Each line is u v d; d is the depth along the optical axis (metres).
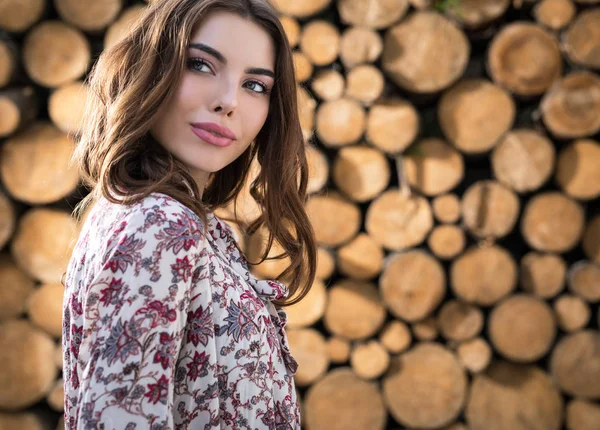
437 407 2.40
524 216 2.37
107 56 0.85
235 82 0.79
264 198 0.96
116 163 0.75
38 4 2.22
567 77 2.31
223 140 0.79
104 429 0.63
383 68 2.33
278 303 0.99
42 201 2.23
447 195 2.35
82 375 0.67
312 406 2.39
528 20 2.44
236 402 0.74
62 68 2.24
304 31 2.30
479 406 2.43
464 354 2.40
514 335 2.38
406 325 2.40
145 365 0.65
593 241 2.38
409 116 2.29
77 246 0.80
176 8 0.79
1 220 2.23
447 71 2.30
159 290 0.66
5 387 2.27
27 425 2.29
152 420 0.65
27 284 2.30
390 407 2.40
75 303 0.75
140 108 0.76
